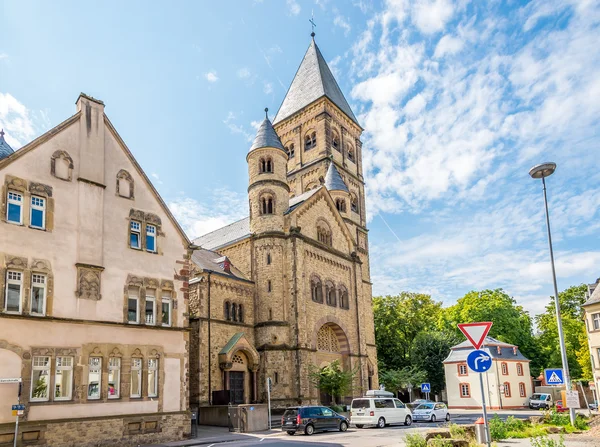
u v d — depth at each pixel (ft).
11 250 83.71
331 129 255.29
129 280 99.60
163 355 102.17
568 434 77.15
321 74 265.34
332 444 83.41
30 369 82.07
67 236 91.61
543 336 293.84
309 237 177.17
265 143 177.06
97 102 101.91
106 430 89.66
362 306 197.47
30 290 84.99
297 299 160.86
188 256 112.68
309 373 157.89
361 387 185.37
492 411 205.05
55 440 82.69
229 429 115.55
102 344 92.27
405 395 267.39
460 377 231.30
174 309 106.73
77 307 90.17
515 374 229.66
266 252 166.30
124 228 101.45
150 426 96.78
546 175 91.66
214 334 143.64
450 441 58.08
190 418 104.94
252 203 174.81
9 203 85.71
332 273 184.96
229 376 144.97
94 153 99.09
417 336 262.88
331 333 183.11
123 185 103.40
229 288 154.10
